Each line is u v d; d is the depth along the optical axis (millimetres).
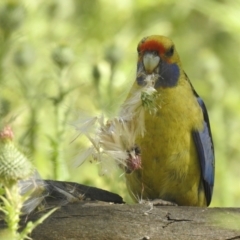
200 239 8695
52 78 13984
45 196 9375
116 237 8773
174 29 18844
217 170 15438
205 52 18625
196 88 16891
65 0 17578
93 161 9820
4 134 7699
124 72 14789
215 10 17875
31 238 8570
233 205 15500
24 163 7633
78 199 9547
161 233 8805
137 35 18203
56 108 12305
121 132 9719
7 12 13500
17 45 15164
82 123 9602
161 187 10852
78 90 15633
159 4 18656
